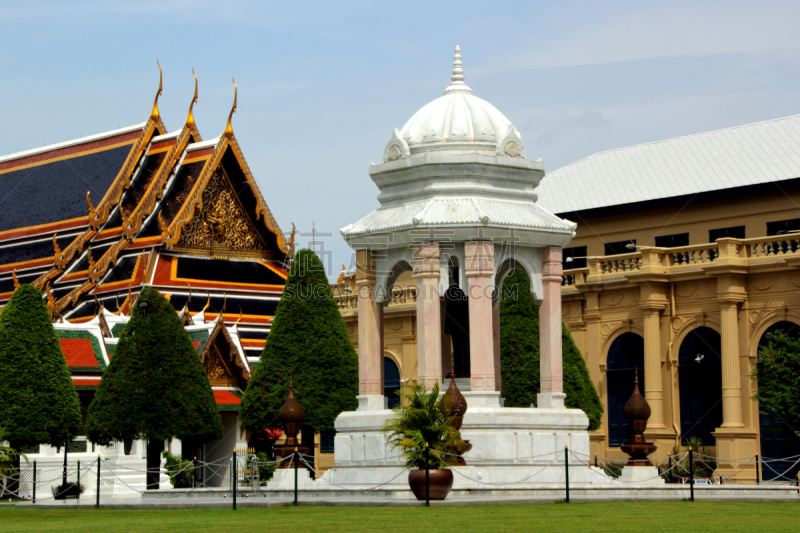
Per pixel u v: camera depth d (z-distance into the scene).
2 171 76.94
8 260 69.12
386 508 27.22
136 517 27.02
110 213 66.81
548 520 23.31
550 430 33.44
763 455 50.00
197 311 59.94
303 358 46.84
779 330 47.59
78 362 46.56
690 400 53.19
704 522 22.86
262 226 64.88
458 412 30.59
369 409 35.09
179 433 41.94
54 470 43.03
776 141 61.28
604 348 56.62
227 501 31.03
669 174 63.56
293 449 37.41
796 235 49.69
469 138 35.28
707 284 52.53
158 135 69.38
